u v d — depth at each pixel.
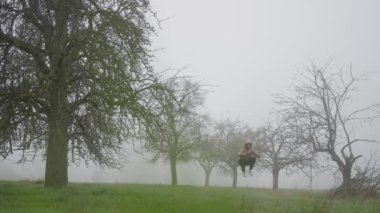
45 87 17.64
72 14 19.55
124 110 18.42
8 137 18.14
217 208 15.40
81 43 18.58
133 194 18.11
